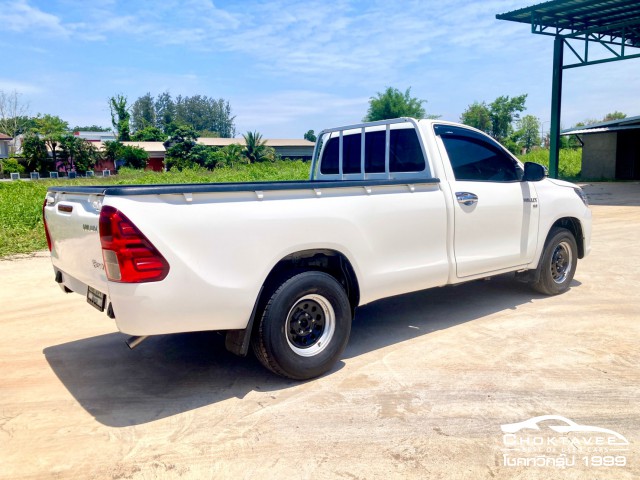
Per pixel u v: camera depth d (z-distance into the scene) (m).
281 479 2.70
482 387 3.69
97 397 3.71
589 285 6.47
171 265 3.27
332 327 3.96
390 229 4.30
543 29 20.94
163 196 3.29
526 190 5.46
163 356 4.49
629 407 3.37
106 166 65.88
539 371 3.94
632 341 4.54
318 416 3.35
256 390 3.77
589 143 30.14
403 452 2.92
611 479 2.65
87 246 3.62
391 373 3.98
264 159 65.00
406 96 60.56
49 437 3.17
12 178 55.09
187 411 3.48
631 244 9.44
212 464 2.85
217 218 3.43
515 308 5.58
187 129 63.69
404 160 5.00
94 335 5.07
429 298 6.05
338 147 5.77
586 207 6.27
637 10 19.31
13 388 3.88
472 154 5.10
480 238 5.02
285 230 3.69
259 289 3.60
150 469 2.82
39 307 6.04
